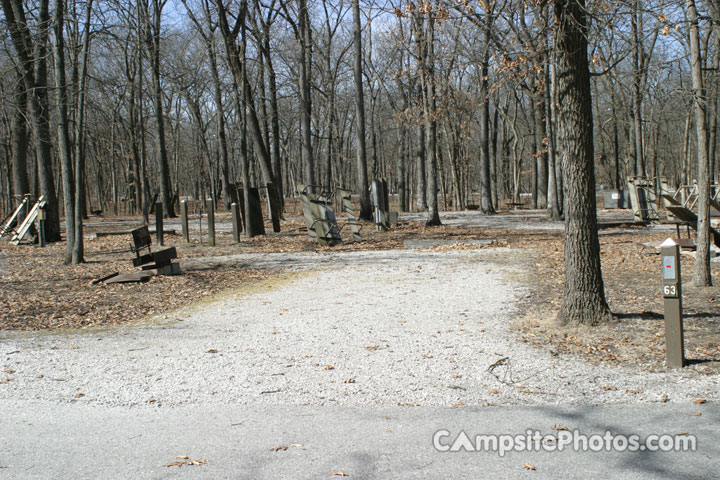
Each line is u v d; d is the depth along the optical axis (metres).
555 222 25.00
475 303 9.10
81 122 15.45
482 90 26.75
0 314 9.23
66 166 15.27
